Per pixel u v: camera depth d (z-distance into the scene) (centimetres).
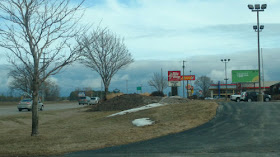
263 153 855
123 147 1012
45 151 960
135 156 866
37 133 1205
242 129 1294
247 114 1727
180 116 1714
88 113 2753
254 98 4131
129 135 1235
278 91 5378
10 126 1836
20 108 3394
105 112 2670
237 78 6400
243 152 873
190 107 1953
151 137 1180
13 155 928
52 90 9162
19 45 1118
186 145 1003
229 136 1147
